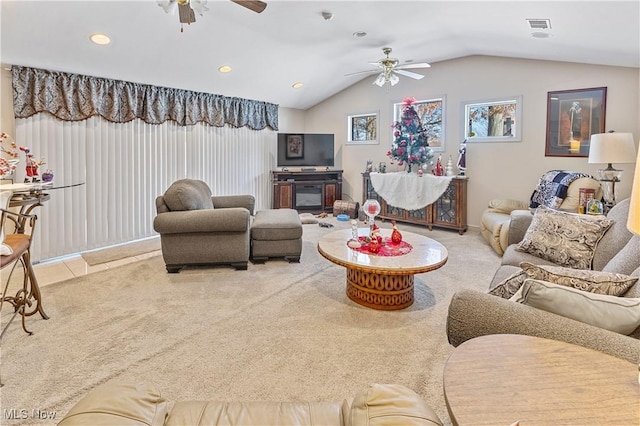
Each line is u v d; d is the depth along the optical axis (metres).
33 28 3.32
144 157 5.00
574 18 2.95
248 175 6.54
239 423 1.04
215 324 2.59
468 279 3.50
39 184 2.89
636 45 3.29
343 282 3.41
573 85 4.64
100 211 4.57
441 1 3.36
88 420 0.87
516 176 5.23
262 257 3.95
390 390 1.02
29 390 1.86
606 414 0.84
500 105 5.36
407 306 2.87
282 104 7.08
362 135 7.08
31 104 3.90
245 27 4.05
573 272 1.54
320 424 1.05
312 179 7.12
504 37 4.08
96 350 2.24
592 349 1.13
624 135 3.41
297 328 2.54
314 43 4.69
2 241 2.09
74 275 3.62
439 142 6.06
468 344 1.15
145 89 4.88
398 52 5.23
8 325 2.38
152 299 3.01
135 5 3.29
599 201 3.53
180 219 3.50
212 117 5.78
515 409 0.86
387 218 6.30
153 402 1.03
